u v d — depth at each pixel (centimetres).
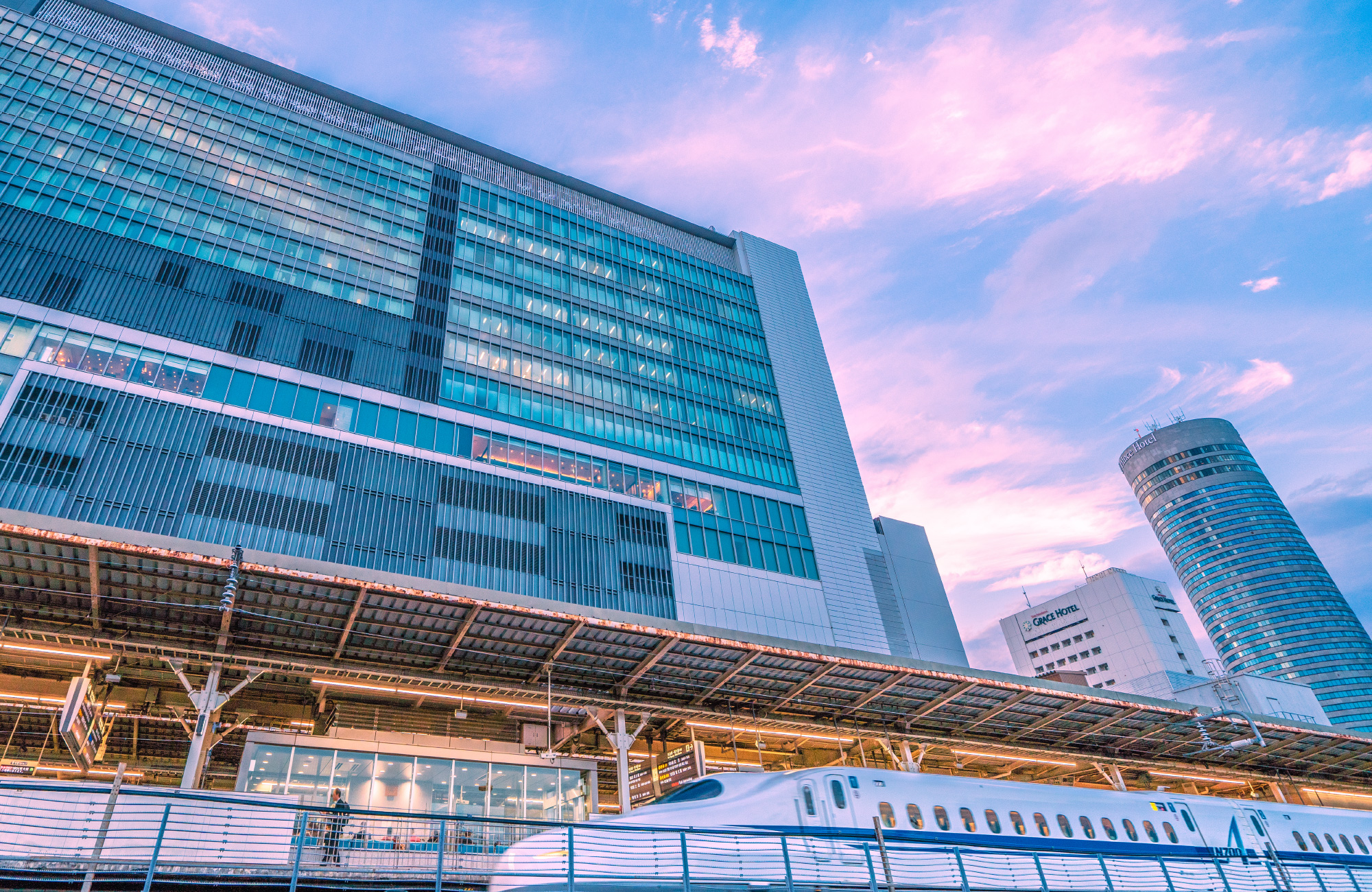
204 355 4734
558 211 7588
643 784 3553
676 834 1767
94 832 1449
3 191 4788
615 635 2894
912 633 6738
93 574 2314
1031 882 2027
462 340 5984
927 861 1938
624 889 1594
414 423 5262
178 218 5306
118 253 4897
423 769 2809
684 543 5888
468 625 2725
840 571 6556
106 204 5091
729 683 3312
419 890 1505
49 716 2875
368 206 6359
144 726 3089
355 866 1678
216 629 2638
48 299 4478
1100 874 2155
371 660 2889
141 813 1514
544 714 3391
